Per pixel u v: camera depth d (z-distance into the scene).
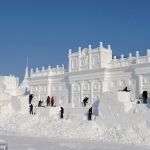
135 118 36.16
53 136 36.31
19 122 46.47
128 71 51.78
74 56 61.03
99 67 55.38
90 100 56.12
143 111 35.91
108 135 35.91
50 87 67.00
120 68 52.78
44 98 67.12
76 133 37.53
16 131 40.69
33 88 70.75
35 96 69.56
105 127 38.97
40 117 48.50
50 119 46.47
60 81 64.75
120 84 52.94
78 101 58.75
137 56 50.34
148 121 34.81
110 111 39.09
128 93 40.72
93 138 35.47
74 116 43.88
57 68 66.12
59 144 25.11
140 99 47.56
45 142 26.36
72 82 60.44
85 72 57.56
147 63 47.66
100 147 24.55
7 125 46.16
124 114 37.41
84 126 39.41
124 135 33.88
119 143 30.59
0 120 49.62
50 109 48.47
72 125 41.00
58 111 49.56
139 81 49.22
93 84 56.31
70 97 61.47
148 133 33.12
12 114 51.75
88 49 58.28
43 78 67.81
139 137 32.81
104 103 40.06
